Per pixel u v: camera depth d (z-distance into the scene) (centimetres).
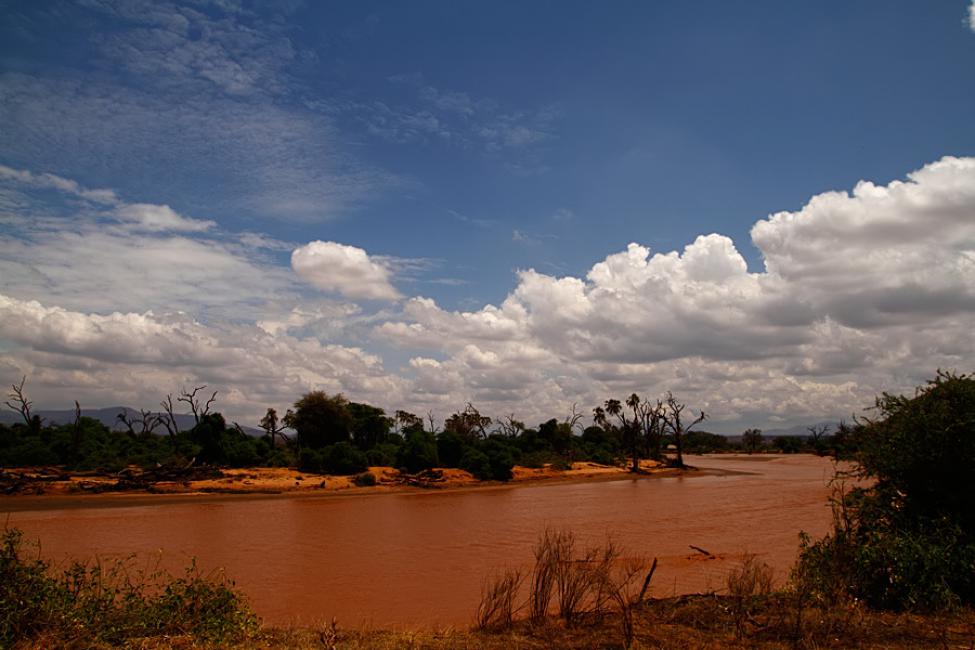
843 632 986
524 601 1578
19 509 4119
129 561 2312
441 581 2019
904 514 1333
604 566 1221
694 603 1220
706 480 7362
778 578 1844
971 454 1265
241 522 3584
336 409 7500
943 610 1095
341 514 4034
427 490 6156
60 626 927
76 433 6372
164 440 7344
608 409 12338
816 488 5747
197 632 1000
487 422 10838
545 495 5531
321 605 1708
